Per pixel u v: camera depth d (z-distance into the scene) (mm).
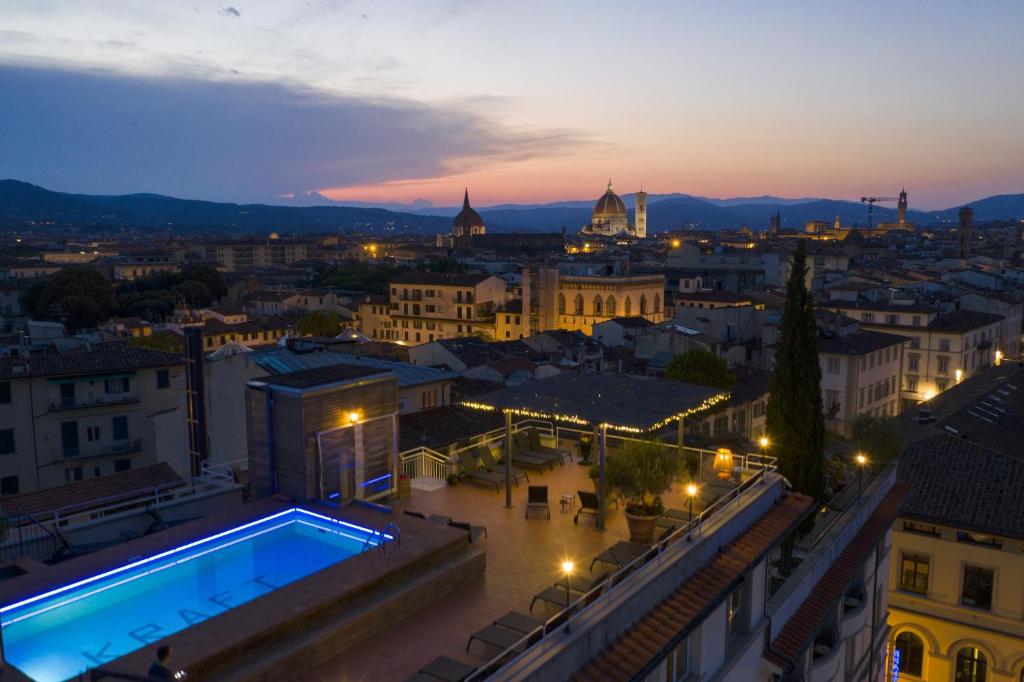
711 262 194250
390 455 24766
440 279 164875
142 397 59906
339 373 24234
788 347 30172
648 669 15695
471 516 24031
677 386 26391
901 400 93375
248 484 24625
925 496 38219
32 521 22375
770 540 22516
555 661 14195
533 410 23625
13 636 15789
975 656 36469
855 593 29969
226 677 13688
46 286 165625
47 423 55812
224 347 58406
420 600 17734
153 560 18672
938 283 127500
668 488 22688
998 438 46062
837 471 33812
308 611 15484
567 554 21125
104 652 15406
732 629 21484
